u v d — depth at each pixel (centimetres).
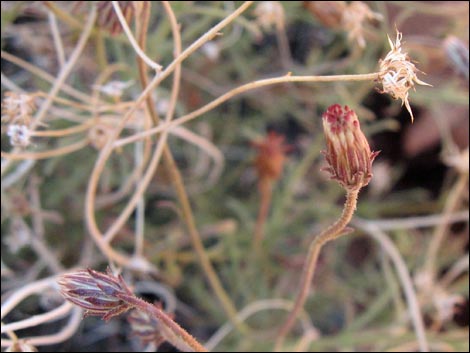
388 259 29
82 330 27
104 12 21
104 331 27
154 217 31
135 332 19
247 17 28
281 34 31
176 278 27
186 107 32
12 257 27
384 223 27
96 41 24
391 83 15
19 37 27
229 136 34
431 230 34
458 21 28
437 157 35
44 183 28
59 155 26
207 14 25
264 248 30
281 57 35
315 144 29
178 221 30
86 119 24
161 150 23
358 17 23
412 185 36
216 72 33
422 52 28
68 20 23
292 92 33
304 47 36
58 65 27
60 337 21
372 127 30
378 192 34
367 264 33
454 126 34
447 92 28
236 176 33
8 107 20
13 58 23
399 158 35
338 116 15
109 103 25
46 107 22
